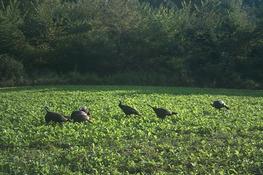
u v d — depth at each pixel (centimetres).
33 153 2014
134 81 6750
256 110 3338
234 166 1744
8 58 6762
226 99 4219
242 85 6569
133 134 2320
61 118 2628
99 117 2850
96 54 7100
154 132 2398
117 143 2123
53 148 2100
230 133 2398
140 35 7219
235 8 7712
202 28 7231
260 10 7781
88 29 7369
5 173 1708
